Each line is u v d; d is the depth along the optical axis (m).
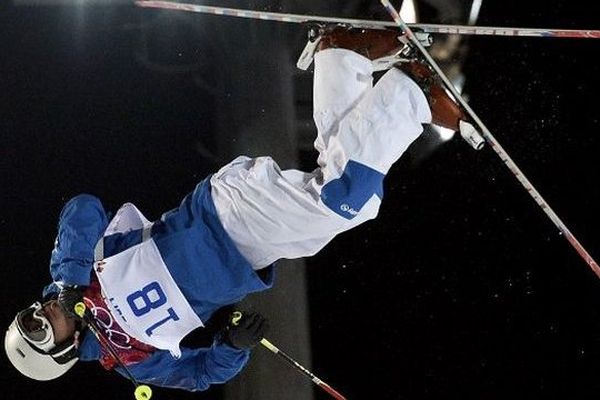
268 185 11.34
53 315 11.71
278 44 19.95
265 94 20.00
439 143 18.83
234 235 11.59
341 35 11.69
